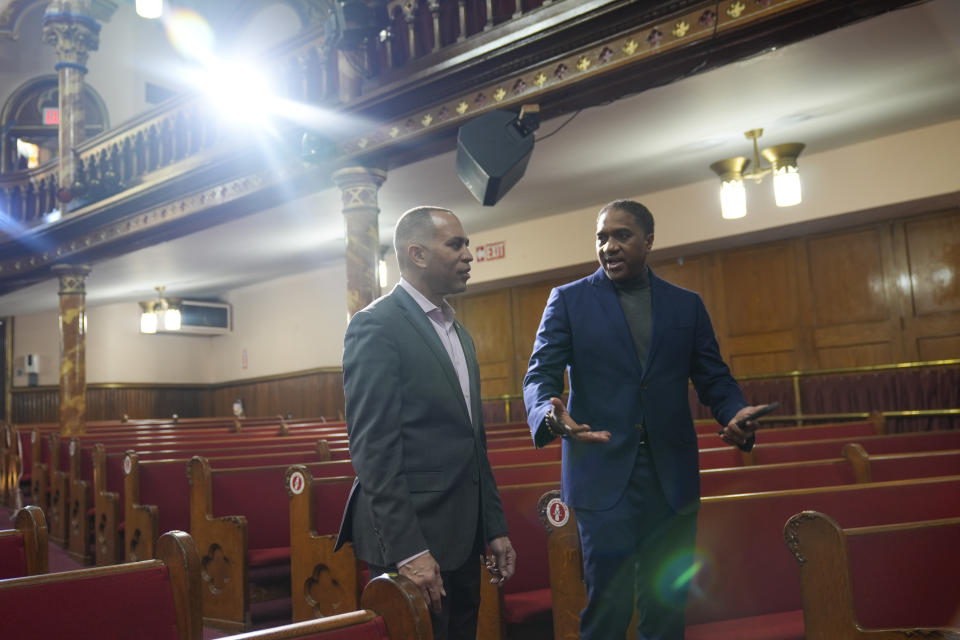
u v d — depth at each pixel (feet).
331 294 43.11
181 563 6.19
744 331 29.55
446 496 7.20
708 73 18.54
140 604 6.04
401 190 26.91
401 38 21.97
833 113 21.68
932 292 25.54
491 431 24.86
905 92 20.36
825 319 27.71
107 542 19.20
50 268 36.42
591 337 8.15
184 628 6.13
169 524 17.22
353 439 7.14
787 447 16.34
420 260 7.79
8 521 27.25
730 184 24.91
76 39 35.94
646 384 7.98
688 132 22.50
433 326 7.69
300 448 21.02
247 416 49.29
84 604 5.82
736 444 7.69
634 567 7.93
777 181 23.90
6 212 39.68
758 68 18.37
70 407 34.91
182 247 34.91
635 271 8.25
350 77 22.17
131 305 52.75
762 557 9.86
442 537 7.11
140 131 31.81
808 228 26.94
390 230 33.01
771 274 28.94
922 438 17.28
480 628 11.03
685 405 8.13
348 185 22.41
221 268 41.04
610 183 27.14
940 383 24.77
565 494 8.09
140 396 52.39
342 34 20.68
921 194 23.36
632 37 17.20
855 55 17.92
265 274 44.52
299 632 4.62
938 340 25.41
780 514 10.02
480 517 7.54
